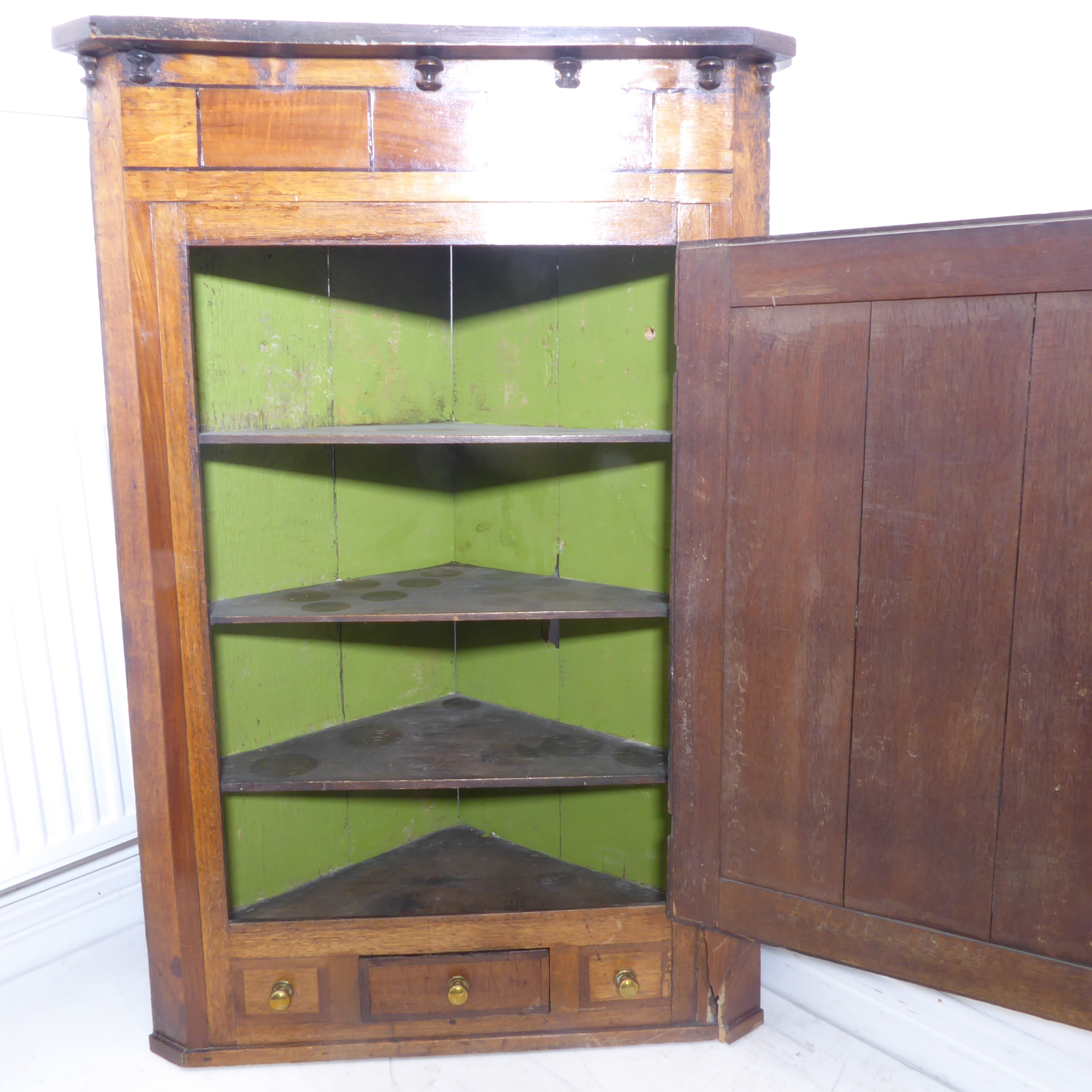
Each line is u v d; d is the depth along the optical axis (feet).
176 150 5.77
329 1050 6.89
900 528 5.44
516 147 5.80
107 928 8.49
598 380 7.18
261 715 7.32
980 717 5.37
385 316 7.68
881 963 5.89
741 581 5.95
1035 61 6.32
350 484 7.71
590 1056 7.02
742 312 5.69
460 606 6.78
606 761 7.01
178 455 6.10
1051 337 4.91
